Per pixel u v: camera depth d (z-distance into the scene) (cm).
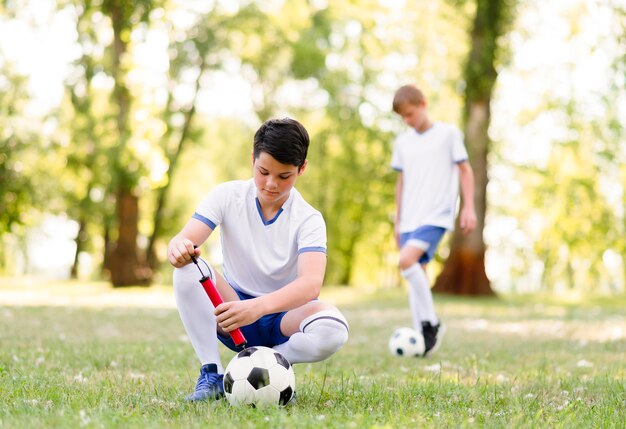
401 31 1906
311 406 293
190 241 307
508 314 1048
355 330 747
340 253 2842
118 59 1697
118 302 1177
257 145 289
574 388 370
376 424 250
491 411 296
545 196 2191
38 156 1873
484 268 1527
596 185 2120
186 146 1988
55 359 452
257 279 325
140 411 274
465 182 567
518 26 1549
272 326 326
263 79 2017
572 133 1953
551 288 2619
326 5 1997
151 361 455
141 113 1714
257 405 280
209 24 1828
